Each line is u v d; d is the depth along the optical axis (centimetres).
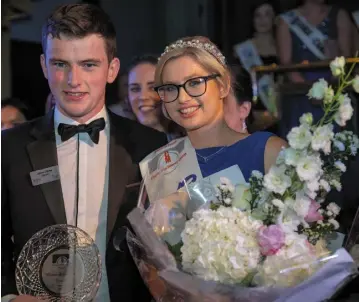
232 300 125
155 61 247
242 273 123
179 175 157
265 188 131
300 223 131
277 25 334
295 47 329
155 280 138
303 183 127
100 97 177
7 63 397
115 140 183
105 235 176
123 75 303
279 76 279
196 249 128
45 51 173
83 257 147
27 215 174
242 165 154
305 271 122
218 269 125
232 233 126
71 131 179
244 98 190
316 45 326
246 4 361
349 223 171
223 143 160
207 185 145
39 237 148
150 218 142
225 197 135
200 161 157
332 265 121
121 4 411
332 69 126
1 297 161
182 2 397
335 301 141
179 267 132
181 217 141
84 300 146
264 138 156
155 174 159
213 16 378
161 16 407
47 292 146
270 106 274
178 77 152
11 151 180
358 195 202
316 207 129
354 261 128
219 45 371
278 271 121
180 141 163
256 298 123
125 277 174
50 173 176
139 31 411
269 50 338
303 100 270
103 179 180
